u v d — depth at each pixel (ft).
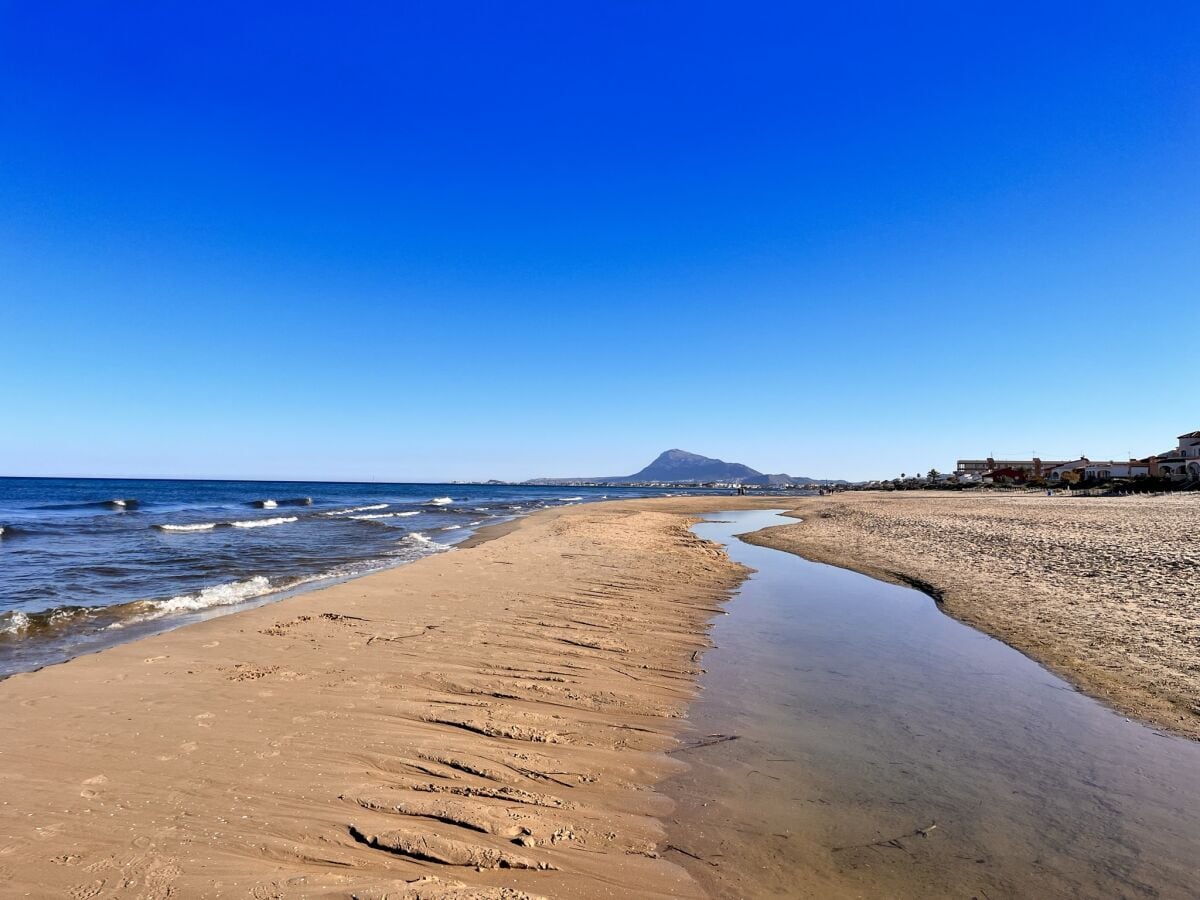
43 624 35.29
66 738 18.20
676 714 22.80
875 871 13.88
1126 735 21.31
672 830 15.28
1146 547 55.47
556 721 21.34
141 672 24.48
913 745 20.53
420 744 18.76
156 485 495.41
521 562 57.72
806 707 23.82
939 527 87.76
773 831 15.37
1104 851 14.76
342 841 13.64
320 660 26.45
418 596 40.68
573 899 12.39
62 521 112.16
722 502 255.09
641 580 49.98
